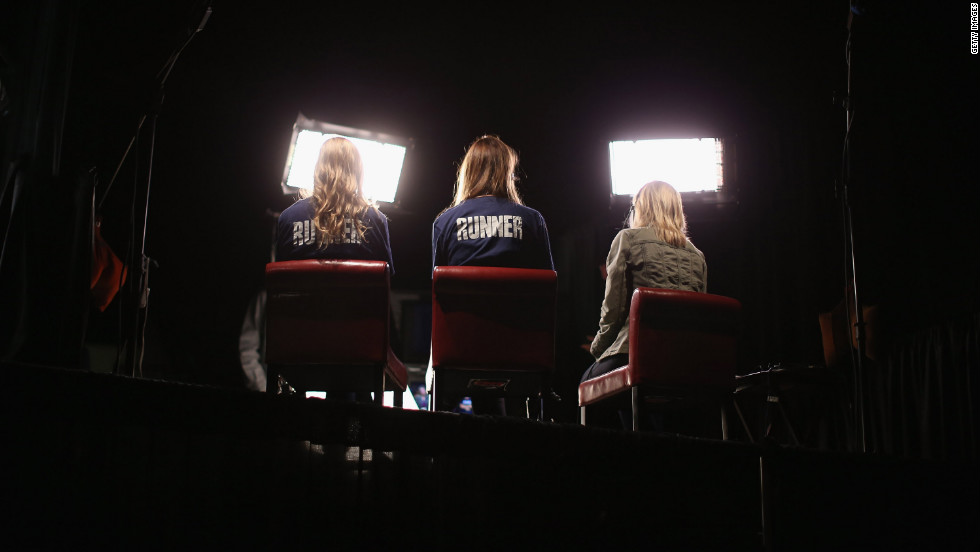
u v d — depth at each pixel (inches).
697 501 104.3
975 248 135.9
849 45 137.0
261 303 195.5
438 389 110.9
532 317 110.8
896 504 113.4
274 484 83.1
